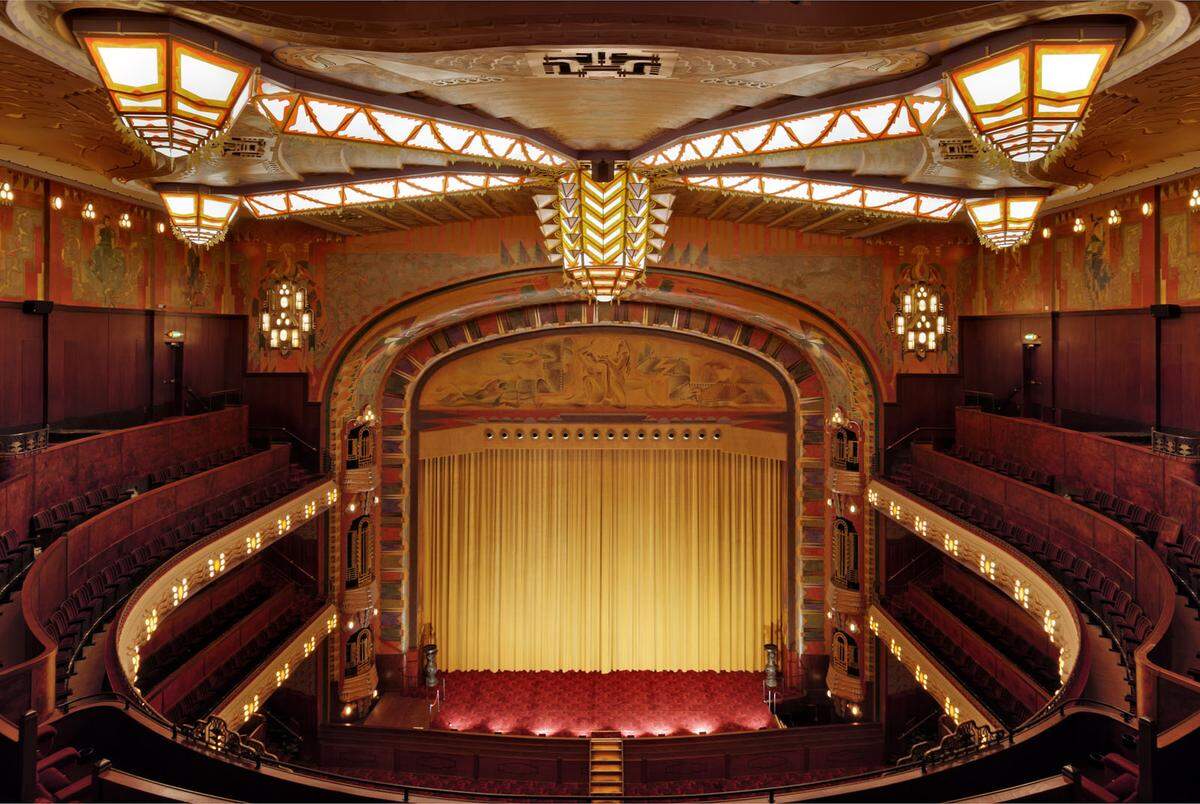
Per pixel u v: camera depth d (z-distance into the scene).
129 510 12.25
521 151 10.95
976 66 6.24
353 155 12.15
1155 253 14.59
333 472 21.20
